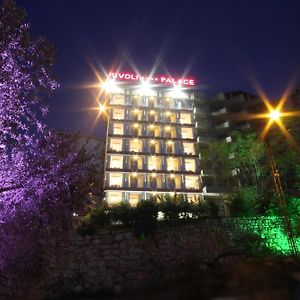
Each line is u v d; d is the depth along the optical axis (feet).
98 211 75.66
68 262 67.36
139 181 153.99
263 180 125.29
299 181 115.34
